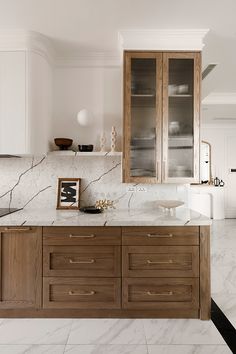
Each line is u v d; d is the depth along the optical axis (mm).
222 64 3105
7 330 2123
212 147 6895
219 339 2004
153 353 1857
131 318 2285
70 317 2295
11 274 2246
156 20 2227
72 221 2213
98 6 2037
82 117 2664
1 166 2830
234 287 2887
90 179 2842
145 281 2246
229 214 6902
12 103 2438
